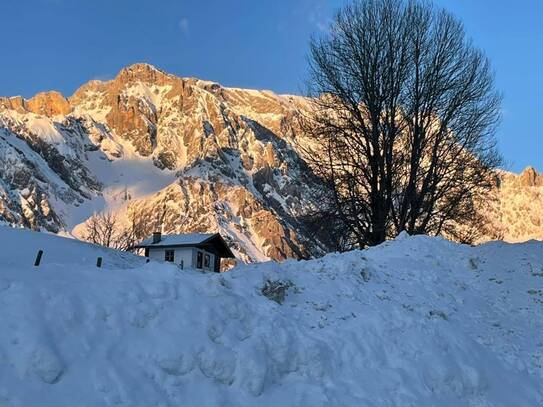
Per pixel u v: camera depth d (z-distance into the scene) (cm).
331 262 1335
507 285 1487
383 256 1622
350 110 2703
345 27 2752
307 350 895
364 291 1217
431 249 1686
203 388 758
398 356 977
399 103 2706
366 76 2664
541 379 1112
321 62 2786
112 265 3516
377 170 2639
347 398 848
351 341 971
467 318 1277
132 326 789
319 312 1059
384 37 2686
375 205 2619
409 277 1438
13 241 3266
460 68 2741
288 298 1096
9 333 675
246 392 787
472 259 1609
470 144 2761
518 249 1694
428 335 1053
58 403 636
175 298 879
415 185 2648
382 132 2664
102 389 679
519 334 1253
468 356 1047
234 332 866
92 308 770
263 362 824
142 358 751
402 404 872
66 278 844
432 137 2731
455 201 2695
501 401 977
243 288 1029
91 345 725
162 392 726
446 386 953
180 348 780
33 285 761
